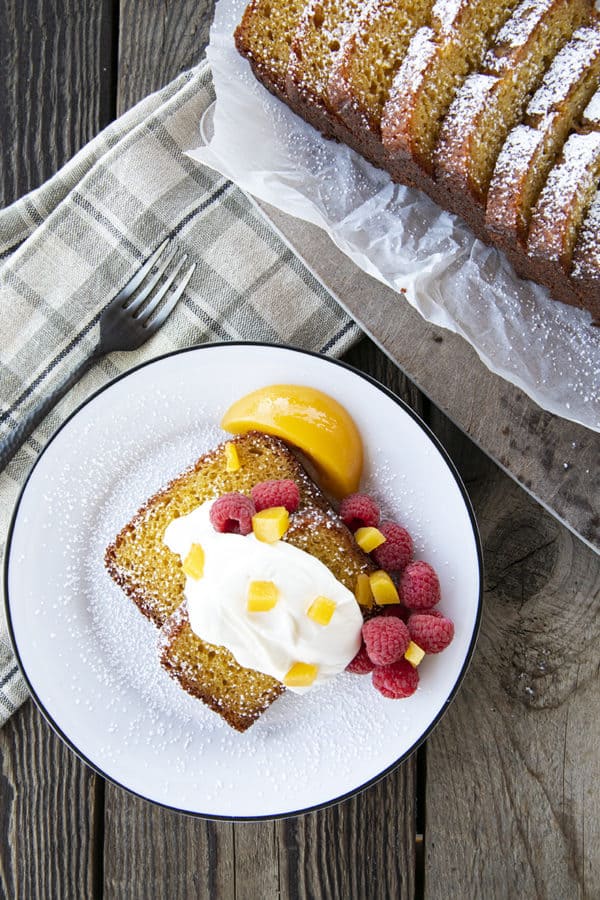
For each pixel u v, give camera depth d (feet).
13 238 2.35
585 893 2.27
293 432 2.16
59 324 2.31
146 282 2.29
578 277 2.08
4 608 2.24
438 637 2.09
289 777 2.19
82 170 2.32
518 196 2.05
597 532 2.17
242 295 2.29
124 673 2.23
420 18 2.10
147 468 2.25
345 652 2.09
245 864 2.33
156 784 2.20
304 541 2.16
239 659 2.09
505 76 2.05
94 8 2.36
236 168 2.20
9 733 2.34
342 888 2.33
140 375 2.21
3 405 2.31
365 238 2.21
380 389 2.18
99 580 2.25
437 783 2.31
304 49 2.15
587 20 2.10
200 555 2.09
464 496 2.16
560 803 2.28
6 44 2.38
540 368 2.16
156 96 2.31
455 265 2.20
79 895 2.34
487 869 2.30
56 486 2.23
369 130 2.14
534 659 2.29
